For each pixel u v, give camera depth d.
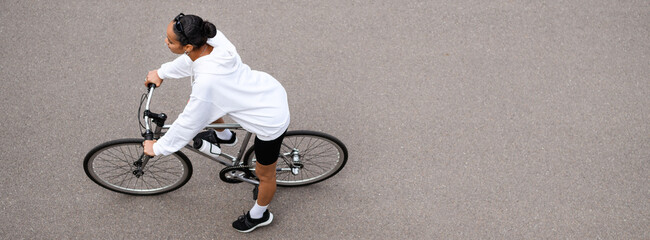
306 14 4.52
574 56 4.36
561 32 4.50
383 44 4.38
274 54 4.28
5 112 3.81
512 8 4.62
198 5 4.50
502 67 4.28
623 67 4.31
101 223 3.40
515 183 3.68
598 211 3.58
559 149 3.85
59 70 4.07
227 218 3.48
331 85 4.12
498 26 4.52
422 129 3.92
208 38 2.23
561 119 4.00
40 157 3.62
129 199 3.50
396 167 3.73
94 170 3.44
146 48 4.24
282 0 4.58
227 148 3.76
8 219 3.36
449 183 3.67
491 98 4.10
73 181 3.53
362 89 4.12
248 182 3.37
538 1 4.68
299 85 4.11
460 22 4.54
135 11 4.43
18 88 3.95
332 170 3.51
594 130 3.95
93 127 3.79
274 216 3.50
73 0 4.46
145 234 3.38
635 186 3.69
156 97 3.98
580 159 3.80
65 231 3.35
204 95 2.29
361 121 3.95
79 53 4.17
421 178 3.69
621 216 3.56
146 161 3.08
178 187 3.49
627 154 3.84
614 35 4.50
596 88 4.18
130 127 3.82
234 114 2.52
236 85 2.35
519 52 4.37
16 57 4.12
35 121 3.79
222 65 2.24
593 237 3.48
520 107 4.06
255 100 2.48
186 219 3.46
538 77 4.23
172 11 4.45
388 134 3.89
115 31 4.31
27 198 3.45
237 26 4.41
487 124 3.96
